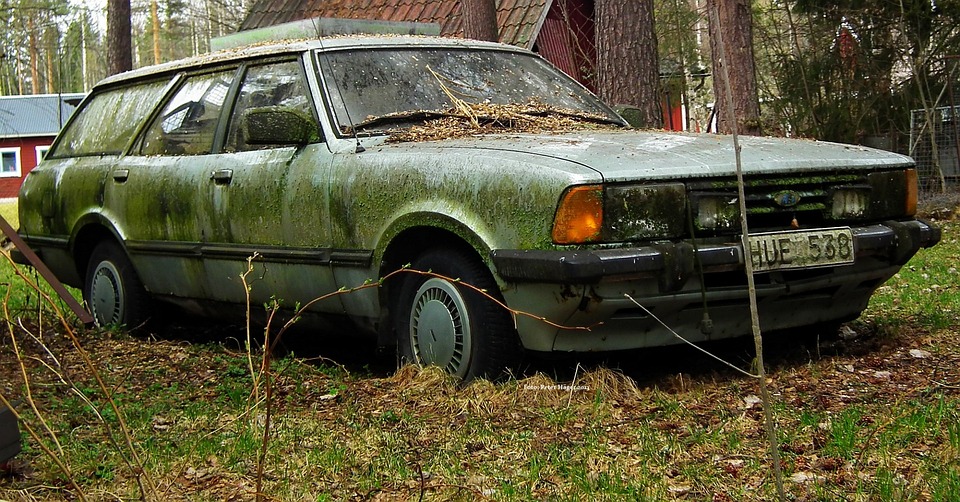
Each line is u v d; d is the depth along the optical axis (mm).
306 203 5535
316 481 3730
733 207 4594
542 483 3555
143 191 6738
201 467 3955
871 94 16844
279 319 6008
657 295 4484
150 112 7023
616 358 4996
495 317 4758
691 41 21922
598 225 4371
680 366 5156
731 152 4781
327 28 7055
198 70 6797
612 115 6340
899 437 3793
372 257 5176
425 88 5891
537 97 6184
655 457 3744
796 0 17188
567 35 15953
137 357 6281
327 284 5477
